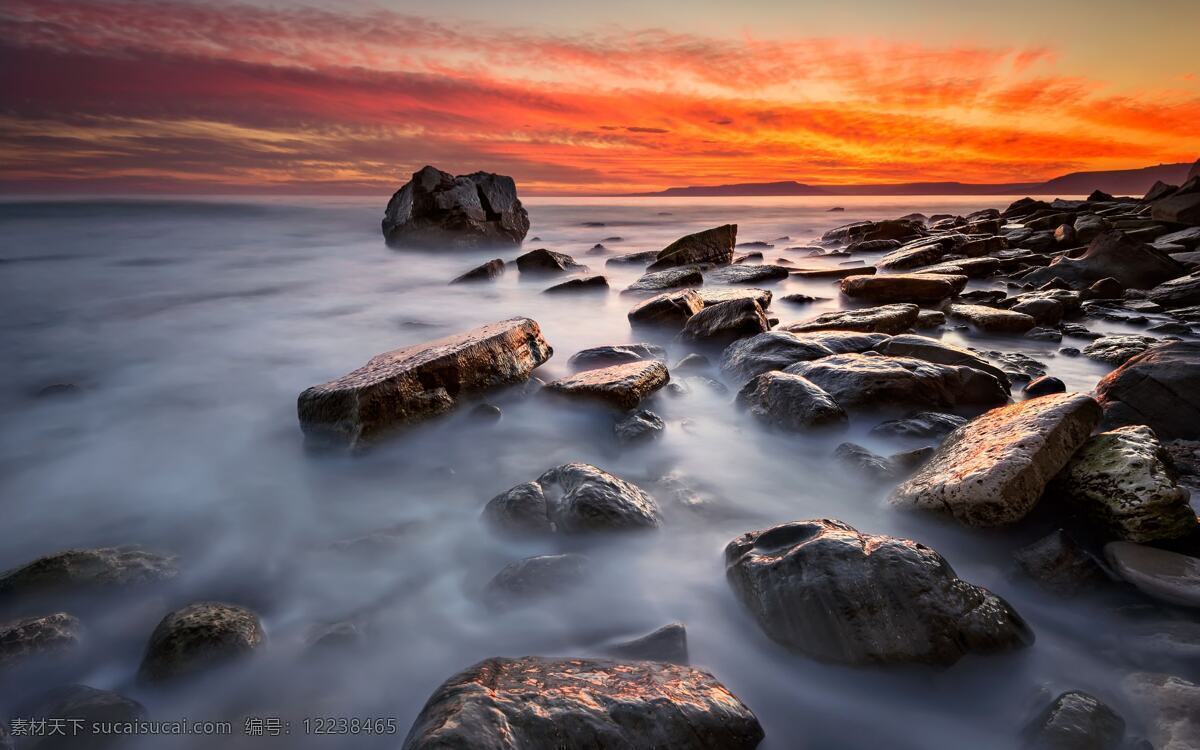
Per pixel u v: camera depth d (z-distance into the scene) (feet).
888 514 14.40
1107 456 13.10
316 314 44.24
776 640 10.43
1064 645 10.52
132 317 42.73
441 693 8.44
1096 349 28.68
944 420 18.70
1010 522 12.50
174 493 17.47
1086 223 63.31
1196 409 16.90
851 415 19.77
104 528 15.61
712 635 11.25
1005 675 9.68
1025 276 49.26
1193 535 11.95
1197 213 65.36
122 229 105.91
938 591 9.95
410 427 19.63
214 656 10.06
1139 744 8.14
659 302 35.53
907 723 9.37
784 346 24.82
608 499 13.75
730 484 17.20
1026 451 12.87
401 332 38.78
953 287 41.22
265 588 12.95
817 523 11.86
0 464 19.33
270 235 101.30
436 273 66.33
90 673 10.44
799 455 18.56
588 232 122.52
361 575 13.26
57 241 89.81
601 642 11.15
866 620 9.80
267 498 17.15
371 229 111.34
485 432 21.21
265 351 34.09
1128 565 11.35
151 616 11.89
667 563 13.32
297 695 10.07
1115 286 42.04
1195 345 18.53
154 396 26.43
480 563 13.58
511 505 14.17
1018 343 31.89
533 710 7.91
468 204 83.56
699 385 24.67
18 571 11.86
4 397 26.17
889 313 31.37
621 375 22.27
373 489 17.54
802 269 55.06
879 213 200.95
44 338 36.50
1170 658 9.81
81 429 22.44
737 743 8.38
